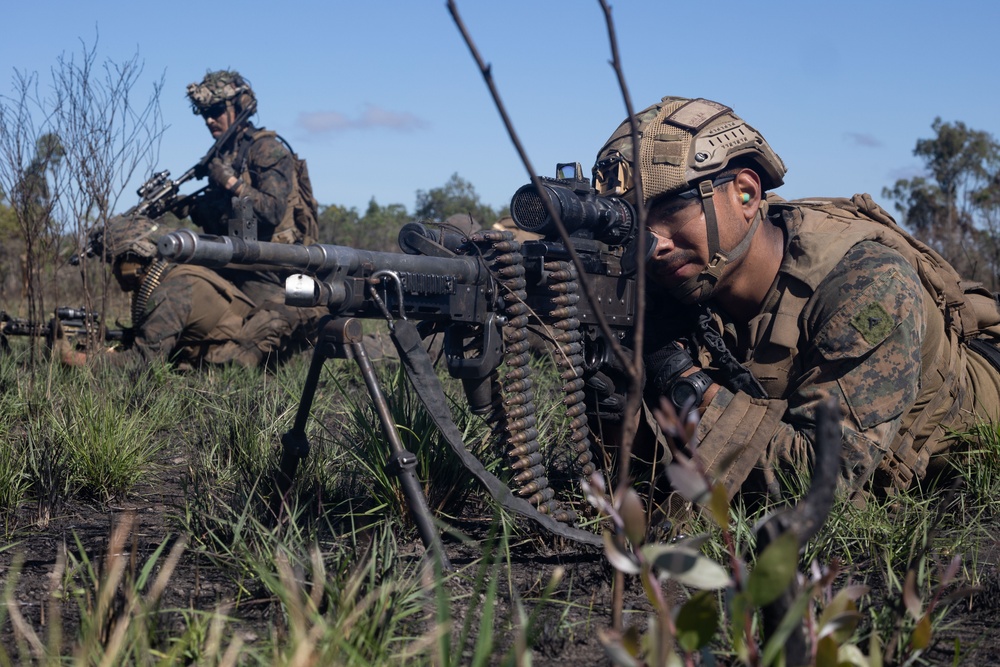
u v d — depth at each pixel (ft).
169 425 15.96
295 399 15.84
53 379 17.47
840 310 10.10
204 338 21.16
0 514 10.71
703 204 10.31
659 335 10.92
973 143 81.56
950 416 11.44
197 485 10.84
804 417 10.13
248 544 8.95
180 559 9.06
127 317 28.71
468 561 9.22
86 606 7.10
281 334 21.79
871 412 9.91
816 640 4.76
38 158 20.25
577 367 9.62
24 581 8.38
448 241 9.91
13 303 31.99
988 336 12.72
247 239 7.61
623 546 4.78
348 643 6.02
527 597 8.16
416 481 8.38
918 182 81.61
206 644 6.40
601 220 9.96
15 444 13.17
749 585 4.42
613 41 5.08
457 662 5.48
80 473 11.82
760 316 10.97
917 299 10.19
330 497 10.57
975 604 8.07
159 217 24.22
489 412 9.46
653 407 10.63
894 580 7.57
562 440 13.19
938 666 6.59
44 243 20.42
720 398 10.27
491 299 9.26
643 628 7.52
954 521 10.25
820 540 8.80
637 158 5.29
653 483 9.18
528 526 9.66
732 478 9.59
